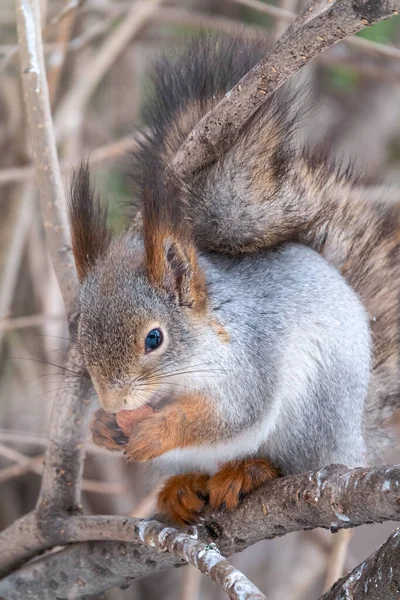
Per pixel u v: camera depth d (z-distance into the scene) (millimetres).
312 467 2930
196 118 2953
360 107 3465
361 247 2975
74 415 2914
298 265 2943
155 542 2875
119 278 2900
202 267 2932
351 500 2838
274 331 2926
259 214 2949
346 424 2930
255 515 2885
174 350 2904
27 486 3240
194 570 3111
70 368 2912
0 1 3273
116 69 3348
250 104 2877
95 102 3375
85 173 2922
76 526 2916
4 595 2936
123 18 3330
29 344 3244
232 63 2957
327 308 2932
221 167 2943
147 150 2955
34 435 3107
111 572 2916
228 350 2916
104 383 2889
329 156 2996
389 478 2826
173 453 2932
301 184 2961
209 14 3395
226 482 2900
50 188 2926
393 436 2979
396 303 2977
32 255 3223
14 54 3139
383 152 3451
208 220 2951
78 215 2918
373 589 2826
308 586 3244
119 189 3195
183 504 2916
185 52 2975
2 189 3203
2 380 3229
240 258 2953
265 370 2922
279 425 2932
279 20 3176
